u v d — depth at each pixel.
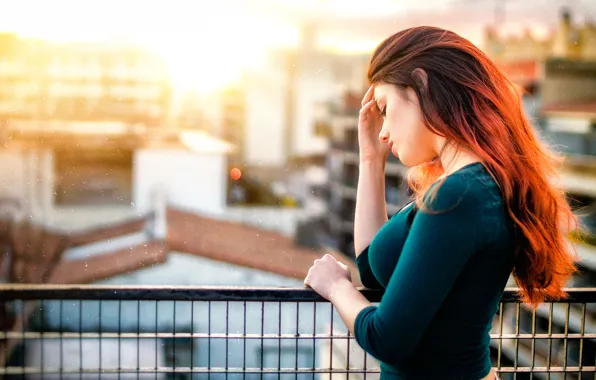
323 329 12.09
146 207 28.16
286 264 21.11
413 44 1.19
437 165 1.31
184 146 32.75
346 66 59.72
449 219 1.06
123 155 29.98
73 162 29.47
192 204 29.83
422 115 1.16
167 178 29.81
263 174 58.78
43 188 27.58
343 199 53.81
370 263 1.27
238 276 19.23
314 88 62.03
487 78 1.16
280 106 61.56
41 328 1.61
